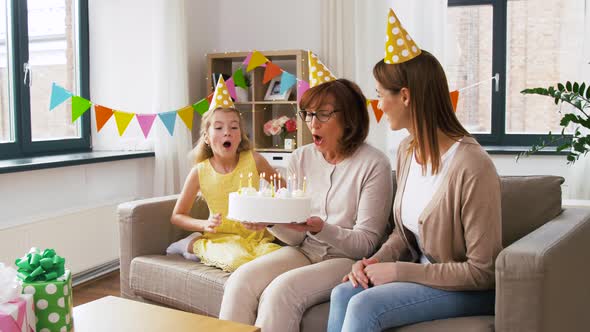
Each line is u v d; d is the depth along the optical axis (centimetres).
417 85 153
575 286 150
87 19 369
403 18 366
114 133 379
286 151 382
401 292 143
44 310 129
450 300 145
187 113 279
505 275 132
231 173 221
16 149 319
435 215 151
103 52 373
